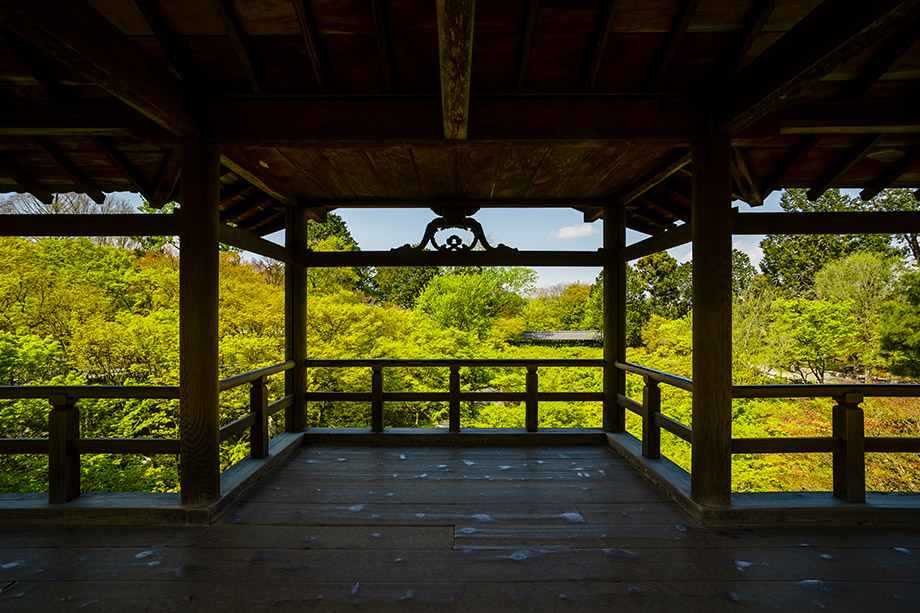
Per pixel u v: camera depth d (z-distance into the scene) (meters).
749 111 1.93
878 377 11.39
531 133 2.26
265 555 2.03
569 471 3.15
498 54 2.06
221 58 2.10
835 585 1.81
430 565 1.95
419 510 2.51
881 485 7.64
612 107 2.26
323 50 2.05
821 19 1.44
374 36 1.98
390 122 2.25
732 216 2.38
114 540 2.16
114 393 2.40
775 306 11.07
